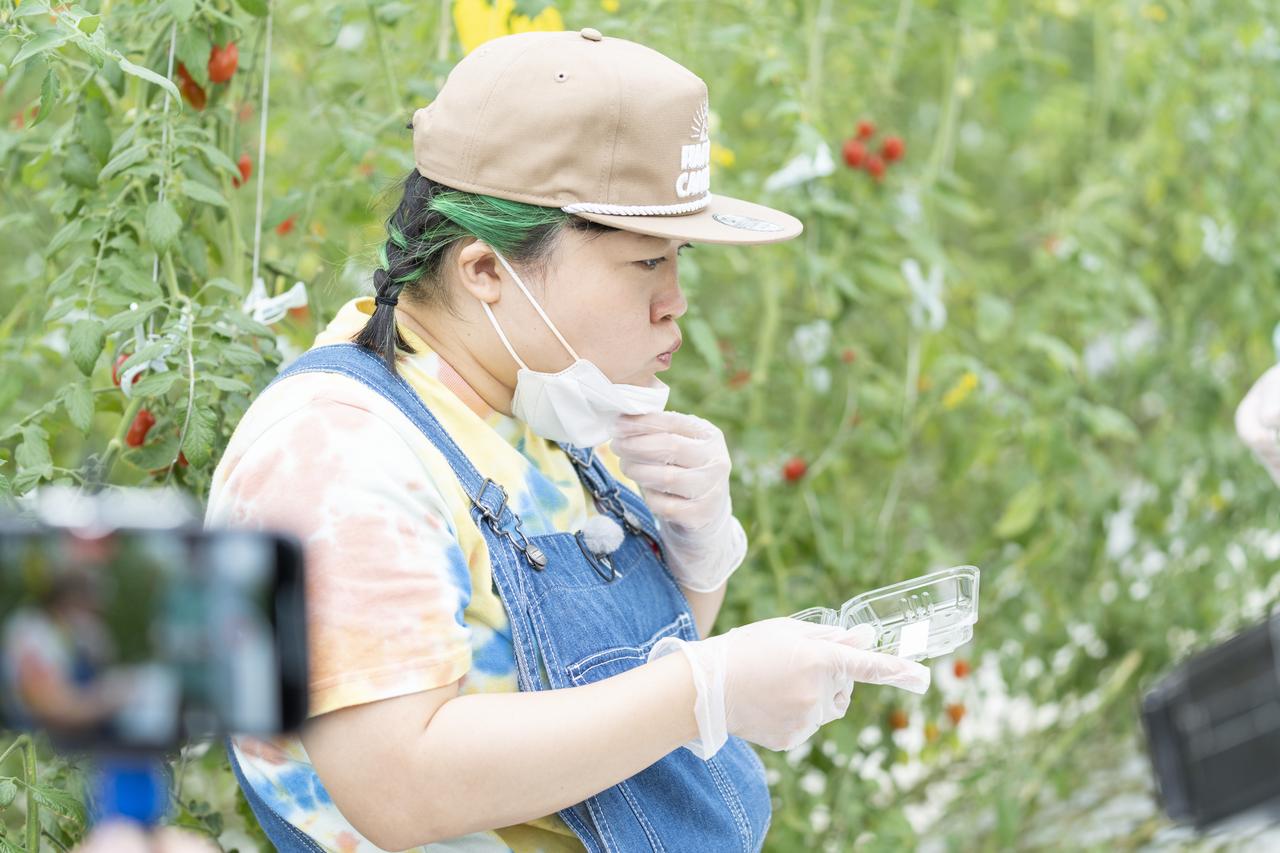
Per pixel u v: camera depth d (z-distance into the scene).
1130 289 4.34
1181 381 4.71
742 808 2.00
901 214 3.78
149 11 2.57
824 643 1.76
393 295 1.81
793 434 4.12
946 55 3.99
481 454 1.84
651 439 2.01
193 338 2.36
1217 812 2.85
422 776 1.59
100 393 2.64
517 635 1.75
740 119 4.43
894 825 3.60
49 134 3.06
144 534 1.03
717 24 3.83
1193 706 2.90
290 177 3.48
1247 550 4.84
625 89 1.72
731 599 3.57
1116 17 4.59
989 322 3.89
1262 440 2.82
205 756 2.73
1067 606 4.57
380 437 1.71
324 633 1.59
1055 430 4.01
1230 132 4.57
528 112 1.72
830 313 3.67
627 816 1.83
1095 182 4.73
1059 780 4.33
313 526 1.62
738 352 3.93
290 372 1.80
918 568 3.94
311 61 3.53
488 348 1.85
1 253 3.59
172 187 2.50
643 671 1.70
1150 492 4.89
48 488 2.30
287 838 1.88
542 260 1.77
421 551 1.66
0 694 1.02
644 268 1.81
